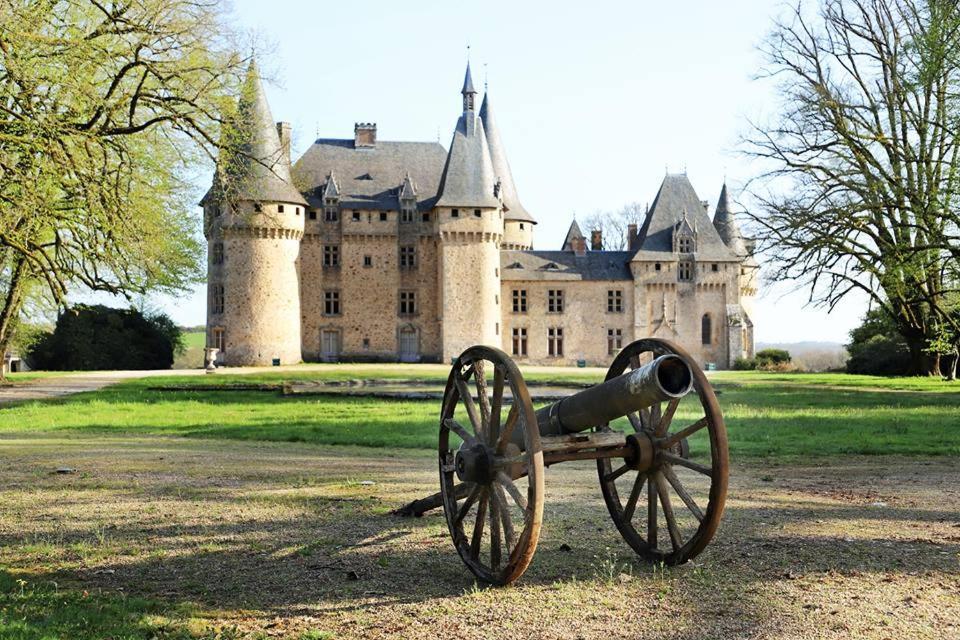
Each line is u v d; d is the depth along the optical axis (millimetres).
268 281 58969
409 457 12758
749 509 8344
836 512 8188
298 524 7688
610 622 5145
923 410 20531
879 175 31406
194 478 10188
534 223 74000
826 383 34656
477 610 5383
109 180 17781
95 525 7645
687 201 70312
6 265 24172
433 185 66688
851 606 5355
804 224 30203
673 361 5688
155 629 5020
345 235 63938
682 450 6613
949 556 6477
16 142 16000
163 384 32625
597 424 6266
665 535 7250
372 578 6094
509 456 5879
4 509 8297
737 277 68312
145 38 18188
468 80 65062
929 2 24984
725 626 5051
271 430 16547
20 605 5387
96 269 20141
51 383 34969
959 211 26328
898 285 30969
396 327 64250
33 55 16531
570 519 7949
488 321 63375
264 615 5348
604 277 68125
